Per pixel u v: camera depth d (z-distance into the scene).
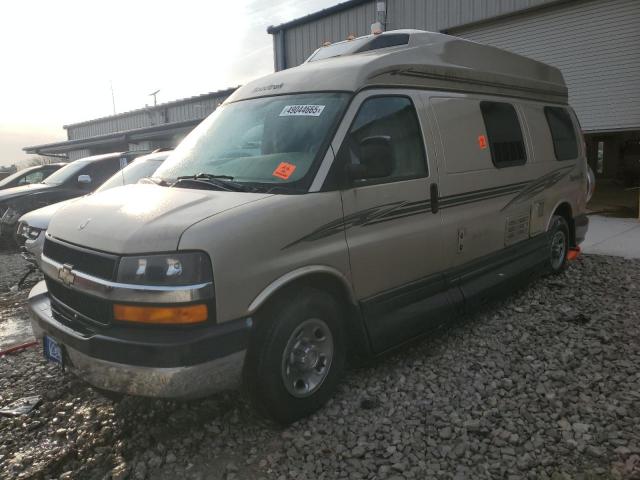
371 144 3.38
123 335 2.77
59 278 3.22
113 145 27.05
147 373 2.69
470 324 4.82
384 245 3.64
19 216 9.90
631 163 17.06
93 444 3.16
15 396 3.83
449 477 2.72
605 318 4.84
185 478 2.81
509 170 5.04
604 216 10.70
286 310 3.08
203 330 2.75
